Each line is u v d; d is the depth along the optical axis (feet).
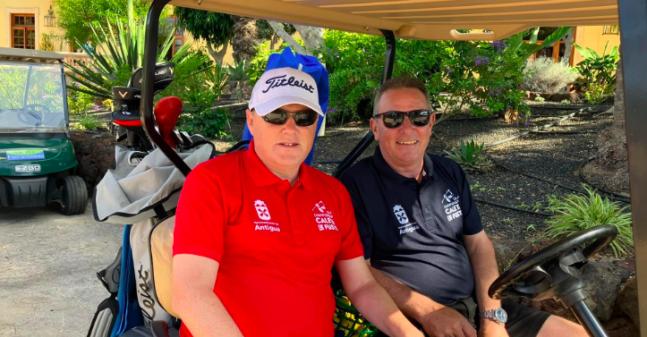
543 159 21.94
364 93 27.71
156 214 7.64
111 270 8.65
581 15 8.40
